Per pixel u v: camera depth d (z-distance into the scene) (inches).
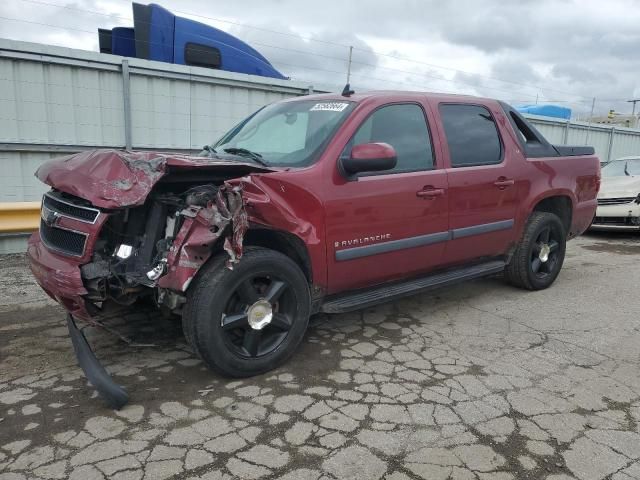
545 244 218.8
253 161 150.0
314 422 114.8
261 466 99.2
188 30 346.6
